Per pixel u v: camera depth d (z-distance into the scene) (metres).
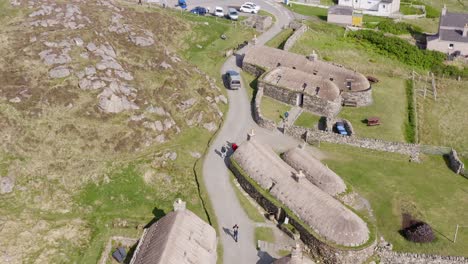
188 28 121.19
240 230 68.38
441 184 79.50
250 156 76.81
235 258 63.97
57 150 77.75
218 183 76.50
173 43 115.12
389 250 65.56
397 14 153.75
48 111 81.19
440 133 96.19
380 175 80.56
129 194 74.50
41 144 77.75
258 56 108.19
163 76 94.00
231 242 66.38
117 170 77.25
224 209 71.81
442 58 124.56
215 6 140.75
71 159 77.19
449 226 70.69
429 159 85.12
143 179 77.00
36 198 72.00
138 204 73.19
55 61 86.88
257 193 72.81
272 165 74.38
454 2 174.38
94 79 85.56
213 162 80.75
